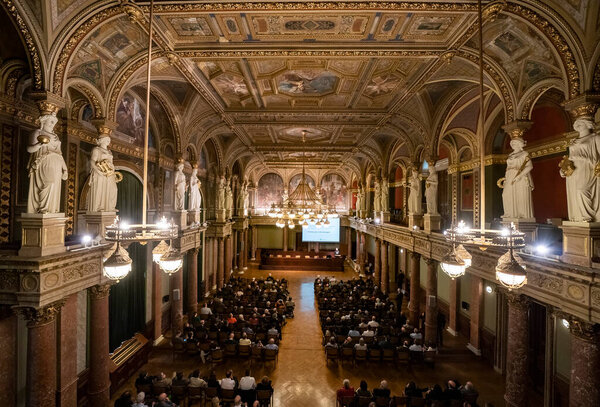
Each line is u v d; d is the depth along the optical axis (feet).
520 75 25.62
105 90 27.40
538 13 20.45
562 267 20.71
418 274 52.01
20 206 25.07
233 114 46.06
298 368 40.42
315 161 95.96
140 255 42.93
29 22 20.16
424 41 26.04
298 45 26.37
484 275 31.07
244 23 23.71
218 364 40.98
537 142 38.32
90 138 32.14
